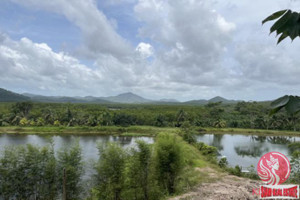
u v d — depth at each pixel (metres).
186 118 58.16
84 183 11.10
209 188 9.94
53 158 10.52
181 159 11.06
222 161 15.66
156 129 52.09
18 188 9.62
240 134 51.59
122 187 9.76
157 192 10.07
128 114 60.44
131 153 10.44
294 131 54.38
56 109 63.78
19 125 52.00
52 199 9.80
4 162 9.48
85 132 48.72
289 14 1.00
